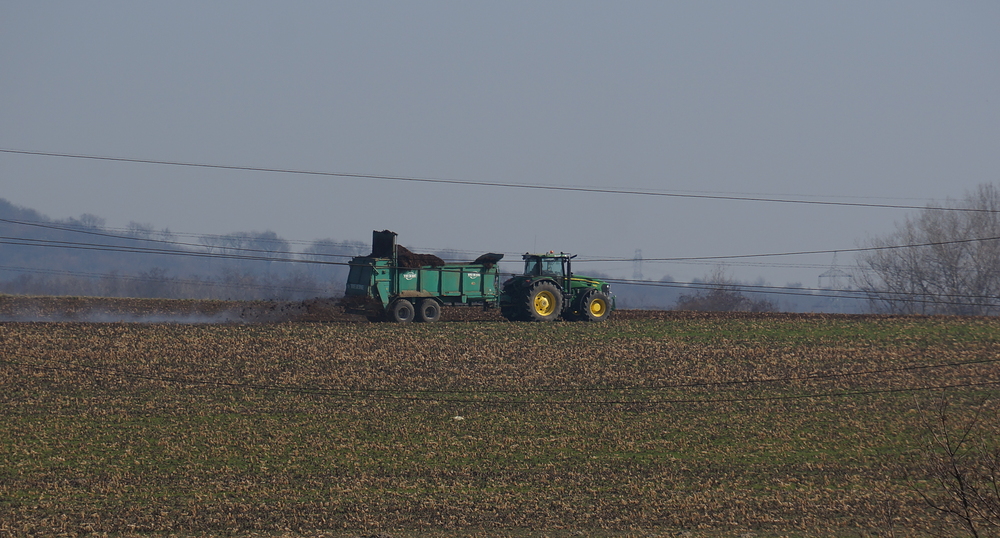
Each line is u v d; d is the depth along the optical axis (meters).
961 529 73.25
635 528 75.25
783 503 81.75
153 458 90.88
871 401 115.12
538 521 76.75
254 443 96.25
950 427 104.44
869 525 75.56
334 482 86.00
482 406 111.00
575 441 99.88
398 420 105.12
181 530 73.00
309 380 118.25
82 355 123.75
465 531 74.00
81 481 83.88
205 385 114.75
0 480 83.62
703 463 93.75
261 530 73.31
